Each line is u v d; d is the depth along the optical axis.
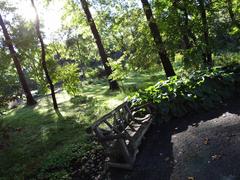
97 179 6.14
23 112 16.20
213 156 5.43
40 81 21.52
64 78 17.17
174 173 5.36
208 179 4.81
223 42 13.32
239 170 4.73
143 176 5.64
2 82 9.76
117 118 7.95
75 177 6.49
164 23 11.66
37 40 18.11
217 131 6.47
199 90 8.61
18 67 18.81
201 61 11.66
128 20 12.86
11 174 7.20
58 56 32.56
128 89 15.69
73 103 15.30
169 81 9.58
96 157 7.09
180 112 8.30
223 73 9.34
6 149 9.12
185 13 11.66
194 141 6.35
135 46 12.03
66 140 8.84
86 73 41.88
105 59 17.41
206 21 11.75
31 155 8.23
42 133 10.22
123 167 6.11
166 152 6.30
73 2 17.53
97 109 11.94
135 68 12.05
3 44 17.69
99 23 19.36
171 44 11.68
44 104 17.94
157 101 8.52
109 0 17.27
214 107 8.22
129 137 6.17
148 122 7.73
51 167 7.07
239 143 5.55
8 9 16.59
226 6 12.81
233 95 8.77
